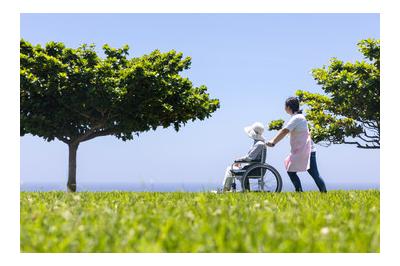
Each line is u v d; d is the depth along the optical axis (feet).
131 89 66.95
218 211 14.74
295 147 32.58
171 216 14.64
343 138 80.28
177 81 71.20
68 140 73.10
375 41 76.38
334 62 79.97
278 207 18.52
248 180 35.12
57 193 29.40
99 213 15.47
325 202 20.61
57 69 65.31
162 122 73.67
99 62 71.56
